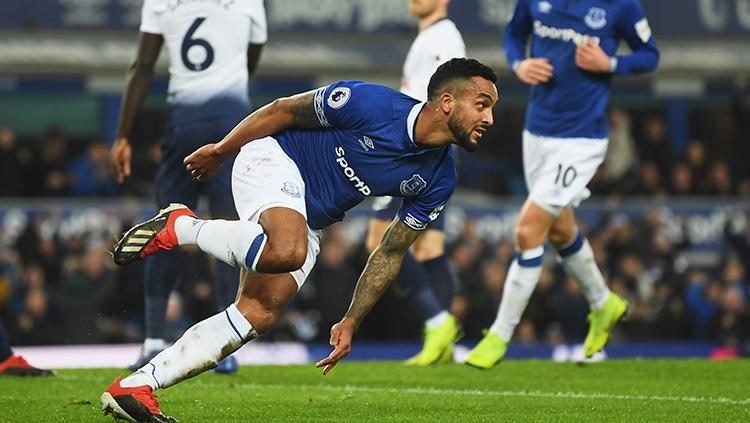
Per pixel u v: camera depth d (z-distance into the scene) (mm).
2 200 46188
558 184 24016
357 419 17359
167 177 23906
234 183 16859
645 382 22859
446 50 26281
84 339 38406
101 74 50469
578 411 18422
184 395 20047
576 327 39969
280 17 49500
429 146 16344
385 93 16406
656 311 42062
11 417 17297
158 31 23812
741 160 54969
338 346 16406
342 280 39031
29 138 52188
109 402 15594
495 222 46719
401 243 16938
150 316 23953
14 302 41188
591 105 24031
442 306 26969
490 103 16125
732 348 40250
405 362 26766
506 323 24094
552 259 44094
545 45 24141
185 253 37719
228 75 23703
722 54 53219
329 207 16859
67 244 41875
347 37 49938
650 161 51188
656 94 55625
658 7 52406
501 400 19891
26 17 48062
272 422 17047
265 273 15984
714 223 48688
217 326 16078
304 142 16812
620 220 46500
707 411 18453
